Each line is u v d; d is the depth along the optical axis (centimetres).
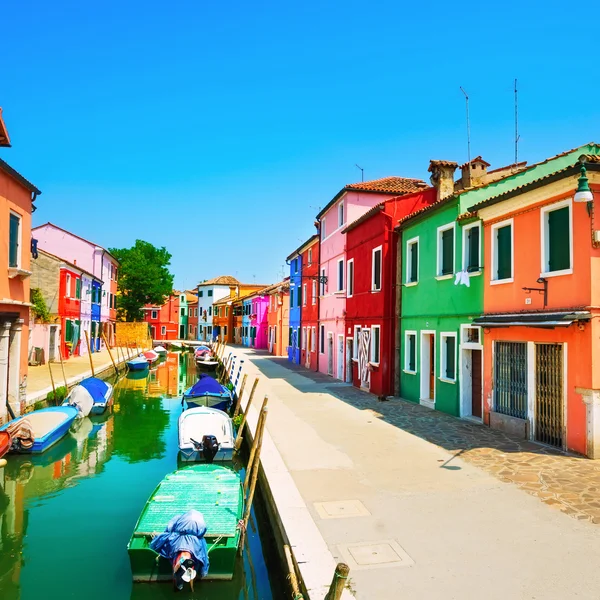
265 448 998
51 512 904
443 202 1341
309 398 1673
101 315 4178
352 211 2141
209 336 7312
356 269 2012
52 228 3991
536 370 1016
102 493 1005
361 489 756
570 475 790
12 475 1123
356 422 1253
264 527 824
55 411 1459
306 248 3027
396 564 527
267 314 5097
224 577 636
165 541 613
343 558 541
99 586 652
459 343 1296
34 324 2769
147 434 1554
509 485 754
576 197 793
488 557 539
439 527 616
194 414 1343
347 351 2134
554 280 960
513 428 1069
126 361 3372
